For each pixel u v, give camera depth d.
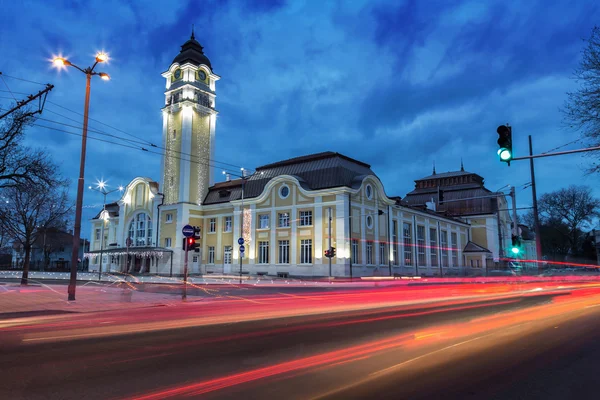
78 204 19.42
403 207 54.88
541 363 7.33
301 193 47.53
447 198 75.75
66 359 7.56
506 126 13.27
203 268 55.97
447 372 6.70
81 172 19.67
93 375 6.49
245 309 16.34
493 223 71.12
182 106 57.69
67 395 5.54
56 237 75.19
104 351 8.26
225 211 55.12
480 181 77.88
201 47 61.06
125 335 10.19
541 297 21.45
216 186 58.94
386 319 12.93
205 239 56.66
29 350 8.35
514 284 33.84
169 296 22.25
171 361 7.43
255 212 51.25
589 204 68.38
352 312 15.08
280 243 48.62
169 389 5.79
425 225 60.41
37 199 31.19
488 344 8.95
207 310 15.98
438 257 62.50
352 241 44.94
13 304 17.22
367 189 48.44
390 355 7.90
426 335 10.02
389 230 51.34
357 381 6.18
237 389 5.79
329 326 11.51
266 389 5.80
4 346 8.78
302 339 9.53
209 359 7.58
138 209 61.59
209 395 5.52
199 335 10.15
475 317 13.36
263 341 9.30
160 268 56.31
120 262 63.34
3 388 5.83
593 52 17.00
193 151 57.62
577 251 75.56
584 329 10.97
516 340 9.41
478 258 69.19
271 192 50.19
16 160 22.58
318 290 28.52
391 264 50.62
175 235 55.56
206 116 59.91
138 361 7.43
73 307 16.56
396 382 6.14
